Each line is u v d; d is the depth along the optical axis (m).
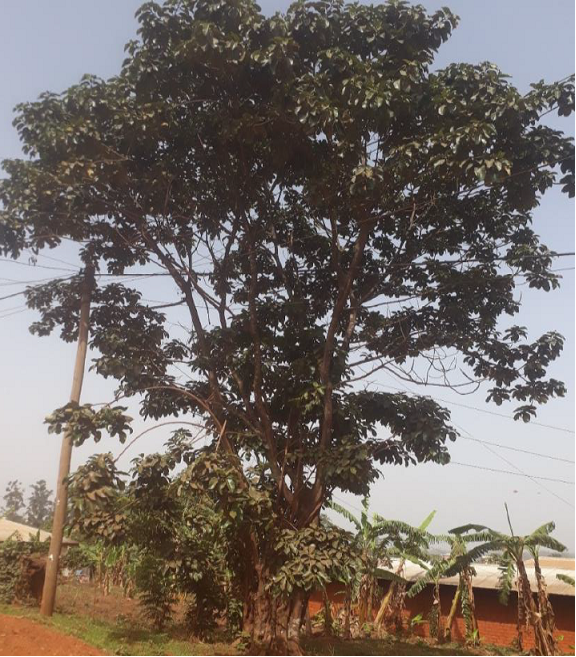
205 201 16.47
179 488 13.36
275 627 14.89
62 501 17.56
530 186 15.13
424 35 14.59
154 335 17.55
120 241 16.98
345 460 14.45
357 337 17.91
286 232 17.92
